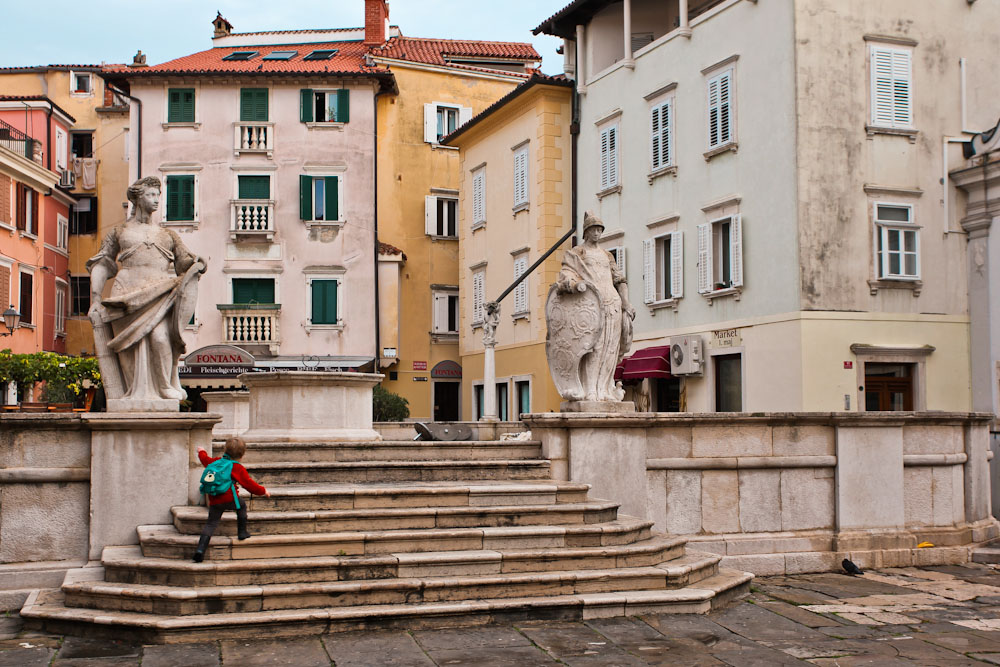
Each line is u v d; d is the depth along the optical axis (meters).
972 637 9.02
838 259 23.52
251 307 38.62
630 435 11.88
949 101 24.89
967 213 24.42
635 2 31.20
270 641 8.37
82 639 8.44
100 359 10.32
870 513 12.84
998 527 14.10
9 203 36.06
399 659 7.92
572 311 12.18
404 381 40.59
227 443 9.23
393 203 41.16
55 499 10.03
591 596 9.38
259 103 39.59
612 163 31.00
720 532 12.22
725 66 26.00
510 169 35.66
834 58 23.84
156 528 9.85
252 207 39.12
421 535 9.54
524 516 10.17
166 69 40.16
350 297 39.44
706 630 9.07
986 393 23.84
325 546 9.29
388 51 42.38
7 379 23.50
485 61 44.72
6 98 40.84
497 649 8.26
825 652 8.46
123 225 10.65
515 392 35.09
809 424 12.72
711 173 26.59
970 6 25.31
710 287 26.39
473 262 39.00
